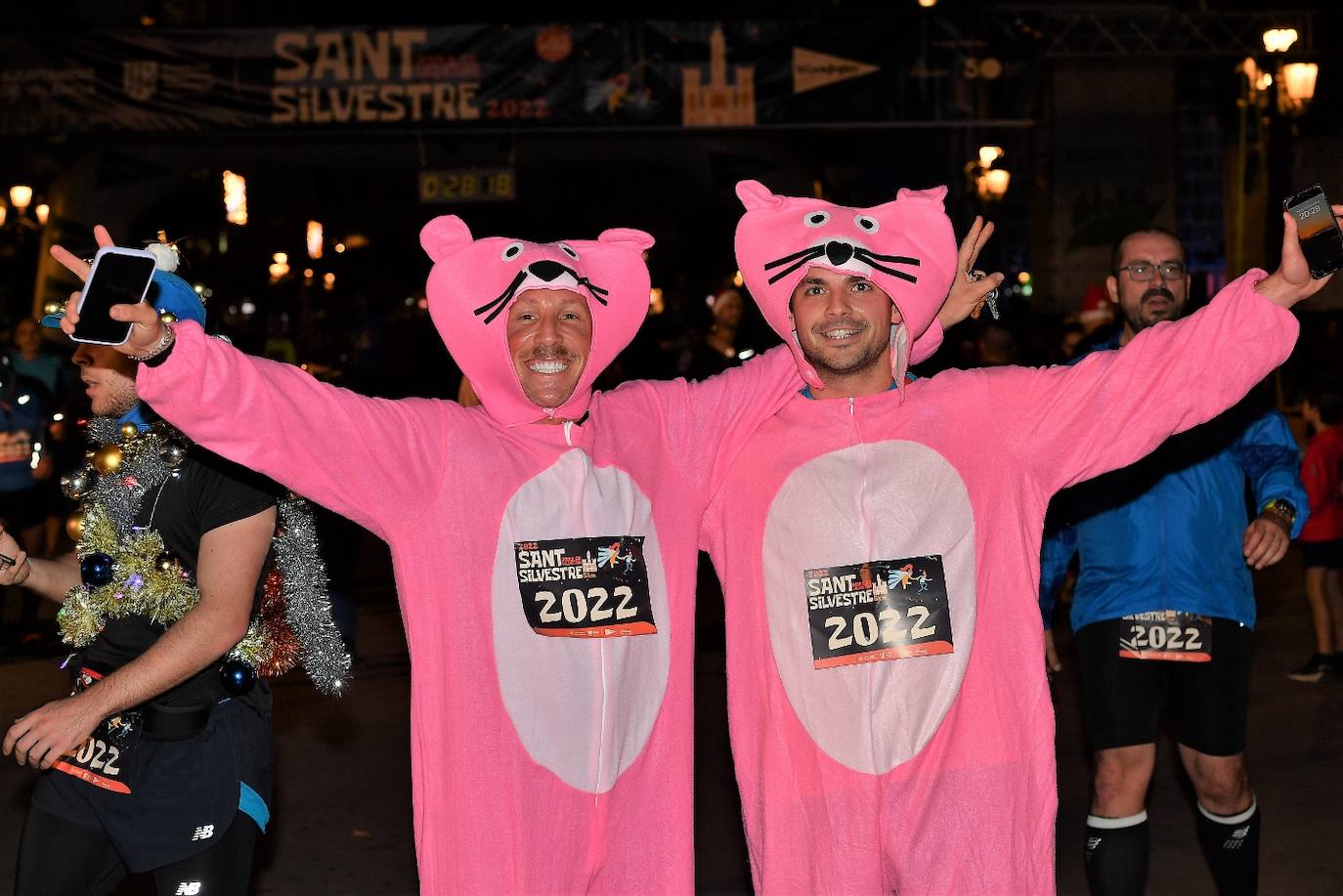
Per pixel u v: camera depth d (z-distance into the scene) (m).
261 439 2.87
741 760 3.38
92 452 3.29
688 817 3.26
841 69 16.14
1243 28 18.27
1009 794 3.24
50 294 17.02
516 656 3.09
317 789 6.16
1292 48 17.52
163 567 3.19
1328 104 18.78
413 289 31.09
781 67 16.12
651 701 3.23
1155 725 4.29
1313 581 7.88
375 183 31.89
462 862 3.06
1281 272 3.02
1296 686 7.64
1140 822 4.28
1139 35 18.23
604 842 3.15
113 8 21.19
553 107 16.12
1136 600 4.27
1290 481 4.28
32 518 9.43
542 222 31.02
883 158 19.19
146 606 3.19
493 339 3.18
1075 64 19.00
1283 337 3.07
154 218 21.28
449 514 3.08
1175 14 18.16
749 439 3.45
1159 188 19.12
